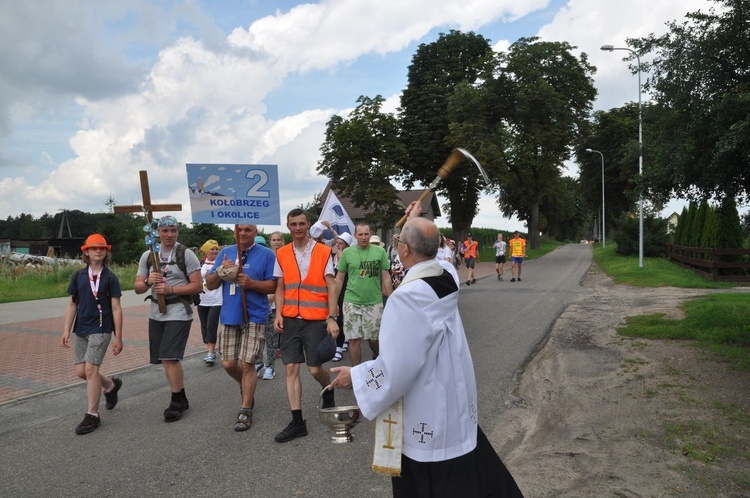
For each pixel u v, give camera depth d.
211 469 4.25
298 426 4.87
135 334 10.59
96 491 3.91
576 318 10.87
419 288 2.29
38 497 3.84
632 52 7.66
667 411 5.16
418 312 2.26
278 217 5.18
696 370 6.43
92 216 76.12
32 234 63.38
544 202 62.38
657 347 7.75
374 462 2.32
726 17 6.60
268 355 7.05
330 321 4.96
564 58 36.06
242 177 5.19
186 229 34.59
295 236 4.96
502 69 35.78
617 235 32.81
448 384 2.33
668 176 7.74
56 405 6.07
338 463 4.33
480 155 34.06
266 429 5.13
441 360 2.32
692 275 19.20
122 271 23.97
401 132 38.44
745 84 6.50
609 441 4.57
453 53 39.72
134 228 34.16
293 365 4.91
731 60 6.79
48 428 5.28
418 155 37.66
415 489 2.35
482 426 5.11
